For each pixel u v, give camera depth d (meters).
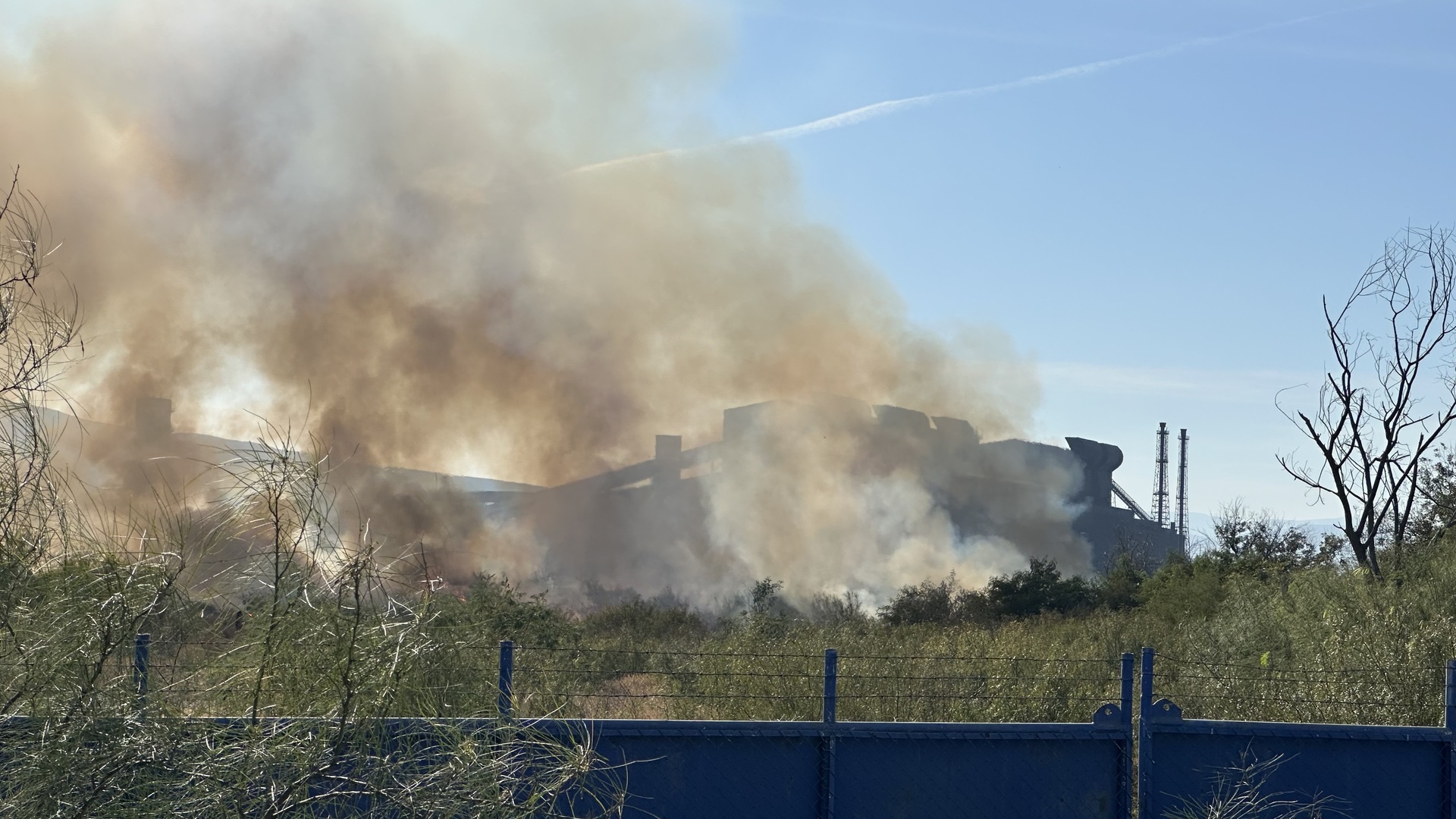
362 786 3.88
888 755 5.92
